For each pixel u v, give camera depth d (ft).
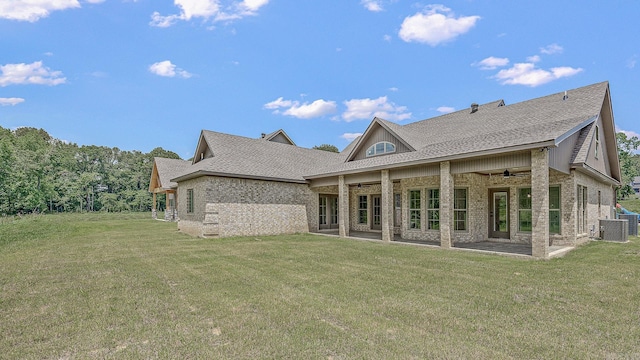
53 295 18.79
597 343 12.33
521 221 40.96
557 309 16.10
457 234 42.60
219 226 48.19
